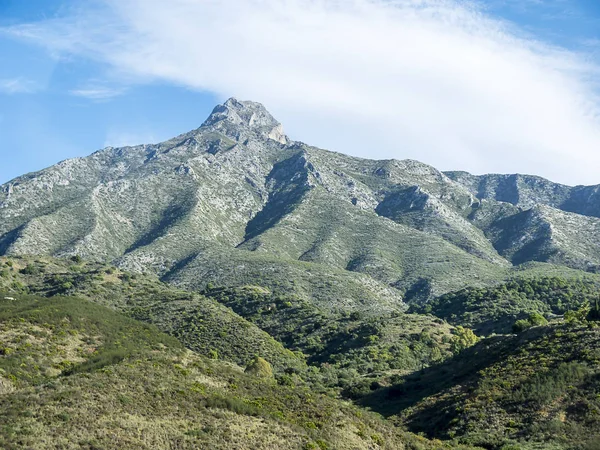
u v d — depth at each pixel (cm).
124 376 4028
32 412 3206
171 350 5481
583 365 5434
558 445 4259
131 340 5931
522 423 4856
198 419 3553
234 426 3550
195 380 4341
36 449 2781
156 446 3081
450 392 6303
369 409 6781
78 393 3553
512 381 5747
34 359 4953
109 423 3209
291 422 3847
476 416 5278
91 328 6069
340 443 3716
